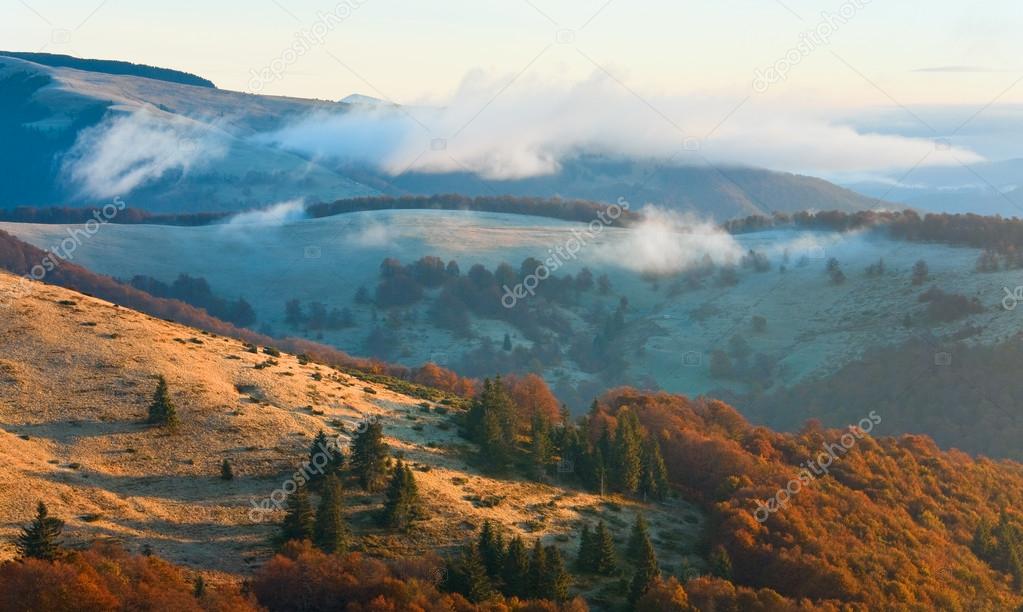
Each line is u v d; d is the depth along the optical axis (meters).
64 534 97.31
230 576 97.88
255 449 124.06
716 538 131.62
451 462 137.25
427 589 98.19
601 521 131.12
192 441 123.38
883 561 131.38
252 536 106.62
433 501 121.75
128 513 105.56
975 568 144.38
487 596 101.81
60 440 118.00
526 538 120.12
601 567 116.56
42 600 81.06
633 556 122.94
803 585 120.94
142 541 100.69
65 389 130.38
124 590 85.81
